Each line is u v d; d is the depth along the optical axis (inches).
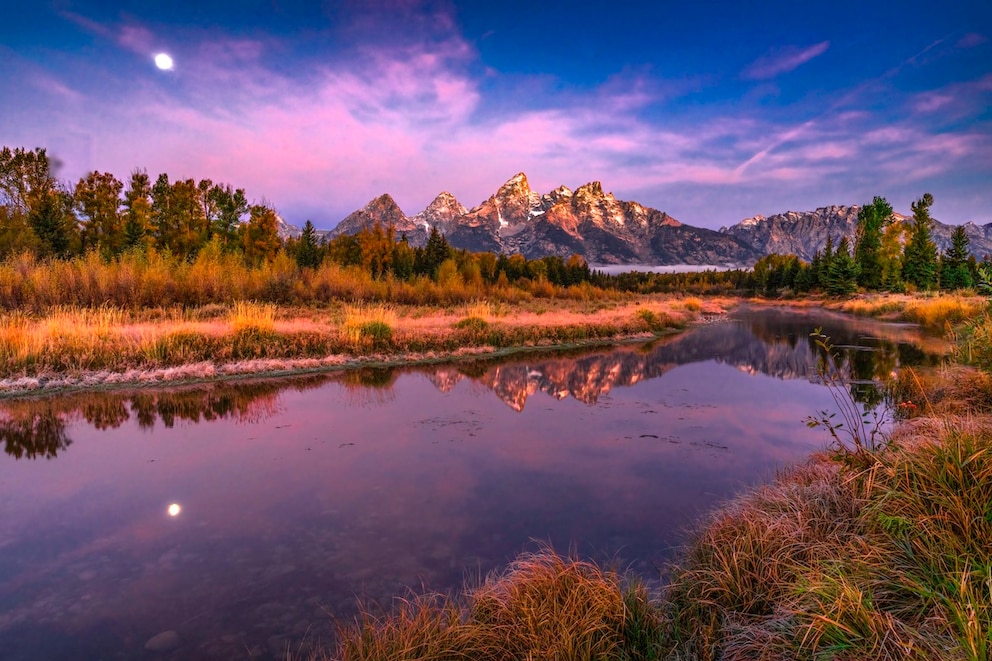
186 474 246.8
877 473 158.4
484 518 203.8
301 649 127.7
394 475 248.8
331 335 579.2
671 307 1462.8
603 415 364.2
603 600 129.9
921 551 120.6
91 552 175.3
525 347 691.4
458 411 369.1
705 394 438.3
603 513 207.9
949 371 336.2
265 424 331.0
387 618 130.6
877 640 98.0
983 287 227.6
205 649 128.0
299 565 168.4
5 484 232.8
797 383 490.3
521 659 115.8
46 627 135.9
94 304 690.2
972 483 134.0
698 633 127.4
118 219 1466.5
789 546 144.8
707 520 194.7
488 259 2177.7
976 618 88.4
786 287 2849.4
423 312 989.2
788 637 112.4
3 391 379.9
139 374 430.0
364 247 1729.8
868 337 887.1
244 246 1624.0
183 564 168.2
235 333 544.4
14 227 997.8
